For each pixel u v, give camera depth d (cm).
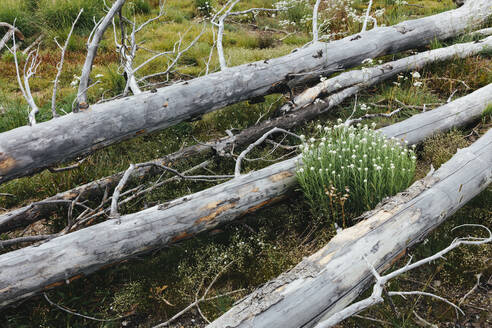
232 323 202
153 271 306
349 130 357
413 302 273
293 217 342
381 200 309
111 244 268
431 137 420
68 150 326
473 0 744
